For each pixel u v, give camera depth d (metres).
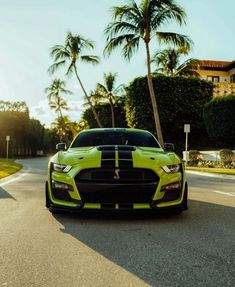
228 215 6.07
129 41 22.61
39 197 8.10
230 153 22.19
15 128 58.62
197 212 6.36
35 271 3.23
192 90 32.84
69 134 92.38
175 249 3.97
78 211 5.40
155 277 3.10
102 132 7.51
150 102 32.44
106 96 44.50
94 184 5.32
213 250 3.94
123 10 22.45
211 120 26.73
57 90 61.19
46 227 5.03
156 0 22.25
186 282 2.99
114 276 3.12
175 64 41.19
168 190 5.50
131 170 5.37
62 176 5.55
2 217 5.74
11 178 13.61
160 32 22.53
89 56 36.47
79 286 2.89
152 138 7.40
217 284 2.95
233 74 44.09
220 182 12.90
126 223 5.34
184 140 34.00
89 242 4.25
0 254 3.73
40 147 79.44
